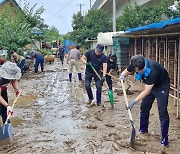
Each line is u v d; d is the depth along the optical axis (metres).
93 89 11.66
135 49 14.92
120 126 6.77
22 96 10.62
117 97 10.11
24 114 8.03
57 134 6.28
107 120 7.28
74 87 12.64
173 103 8.95
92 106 8.78
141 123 6.16
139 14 18.44
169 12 15.51
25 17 22.98
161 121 5.49
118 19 26.72
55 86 13.05
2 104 5.98
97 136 6.08
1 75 5.77
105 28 30.12
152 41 12.01
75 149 5.41
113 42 16.89
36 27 26.61
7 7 21.77
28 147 5.57
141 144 5.57
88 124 6.95
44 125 6.97
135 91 11.09
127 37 15.80
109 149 5.38
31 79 15.66
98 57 8.61
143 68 5.19
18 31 18.12
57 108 8.68
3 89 6.17
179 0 14.52
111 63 10.02
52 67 23.50
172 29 7.91
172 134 6.18
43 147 5.55
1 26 17.58
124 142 5.61
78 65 14.55
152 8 18.62
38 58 18.86
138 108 8.45
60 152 5.32
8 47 16.92
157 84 5.48
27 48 23.92
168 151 5.27
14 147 5.57
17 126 6.94
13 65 5.90
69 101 9.66
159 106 5.47
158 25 7.54
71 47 14.55
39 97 10.43
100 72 8.77
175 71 8.87
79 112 8.13
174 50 9.37
